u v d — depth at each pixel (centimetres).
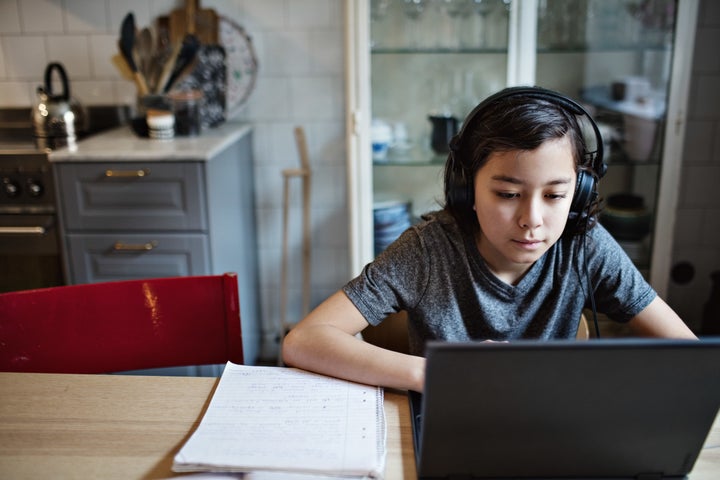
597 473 77
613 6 231
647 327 115
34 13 248
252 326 264
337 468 79
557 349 68
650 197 241
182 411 93
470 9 231
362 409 92
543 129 94
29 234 213
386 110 245
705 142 260
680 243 271
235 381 99
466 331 117
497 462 76
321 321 108
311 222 268
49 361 112
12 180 208
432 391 70
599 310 121
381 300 113
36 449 85
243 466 79
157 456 83
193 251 212
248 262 257
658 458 76
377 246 246
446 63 240
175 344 116
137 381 101
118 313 114
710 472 80
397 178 243
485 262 114
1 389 99
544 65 241
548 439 74
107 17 248
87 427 89
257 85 254
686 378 70
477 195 102
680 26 219
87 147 212
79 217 210
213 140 221
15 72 254
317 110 256
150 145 213
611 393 71
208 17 245
